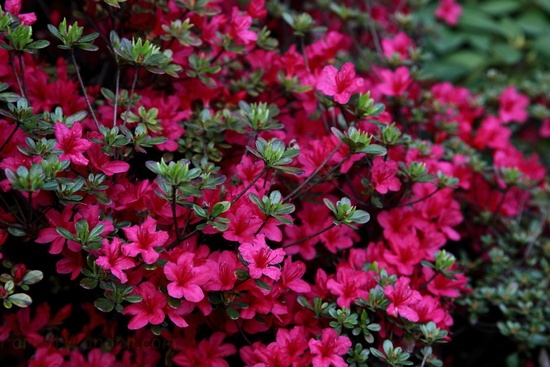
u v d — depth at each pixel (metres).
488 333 1.67
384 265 1.49
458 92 1.81
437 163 1.58
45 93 1.50
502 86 2.03
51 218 1.39
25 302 1.37
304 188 1.49
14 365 1.54
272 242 1.50
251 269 1.36
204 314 1.40
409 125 1.70
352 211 1.40
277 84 1.60
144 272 1.41
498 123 1.76
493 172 1.69
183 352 1.44
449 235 1.56
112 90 1.56
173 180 1.35
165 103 1.53
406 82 1.60
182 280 1.37
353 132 1.41
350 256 1.49
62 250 1.41
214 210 1.37
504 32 2.25
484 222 1.67
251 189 1.44
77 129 1.38
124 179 1.44
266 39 1.56
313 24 1.60
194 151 1.50
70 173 1.42
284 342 1.41
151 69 1.42
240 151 1.54
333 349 1.40
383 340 1.47
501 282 1.64
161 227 1.43
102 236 1.39
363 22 1.76
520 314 1.61
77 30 1.40
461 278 1.51
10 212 1.42
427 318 1.45
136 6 1.53
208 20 1.61
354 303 1.46
